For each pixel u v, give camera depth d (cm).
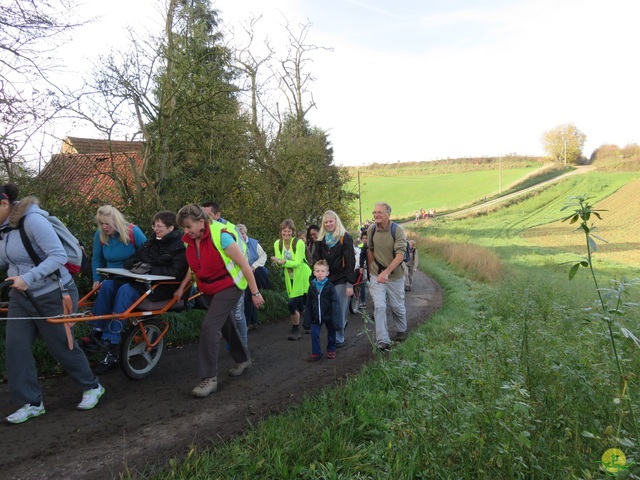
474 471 280
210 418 417
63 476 316
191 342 683
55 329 407
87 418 409
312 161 1431
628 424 312
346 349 680
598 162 10412
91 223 734
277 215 1236
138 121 857
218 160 1042
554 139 10444
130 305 479
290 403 457
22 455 342
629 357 422
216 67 992
